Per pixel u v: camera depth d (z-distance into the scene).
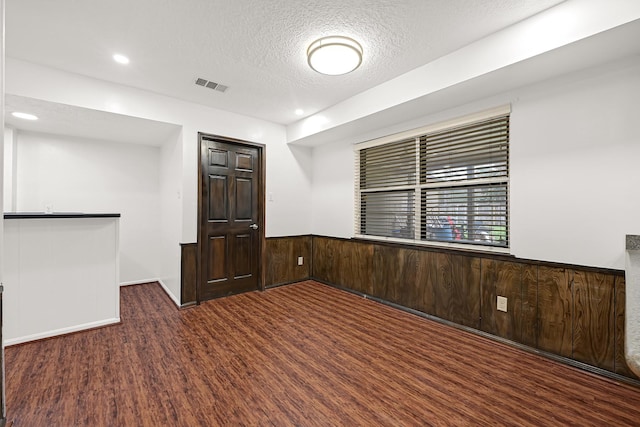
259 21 2.00
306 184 4.62
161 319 3.04
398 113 3.04
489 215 2.66
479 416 1.63
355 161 3.98
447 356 2.30
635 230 1.93
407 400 1.77
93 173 4.08
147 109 3.14
